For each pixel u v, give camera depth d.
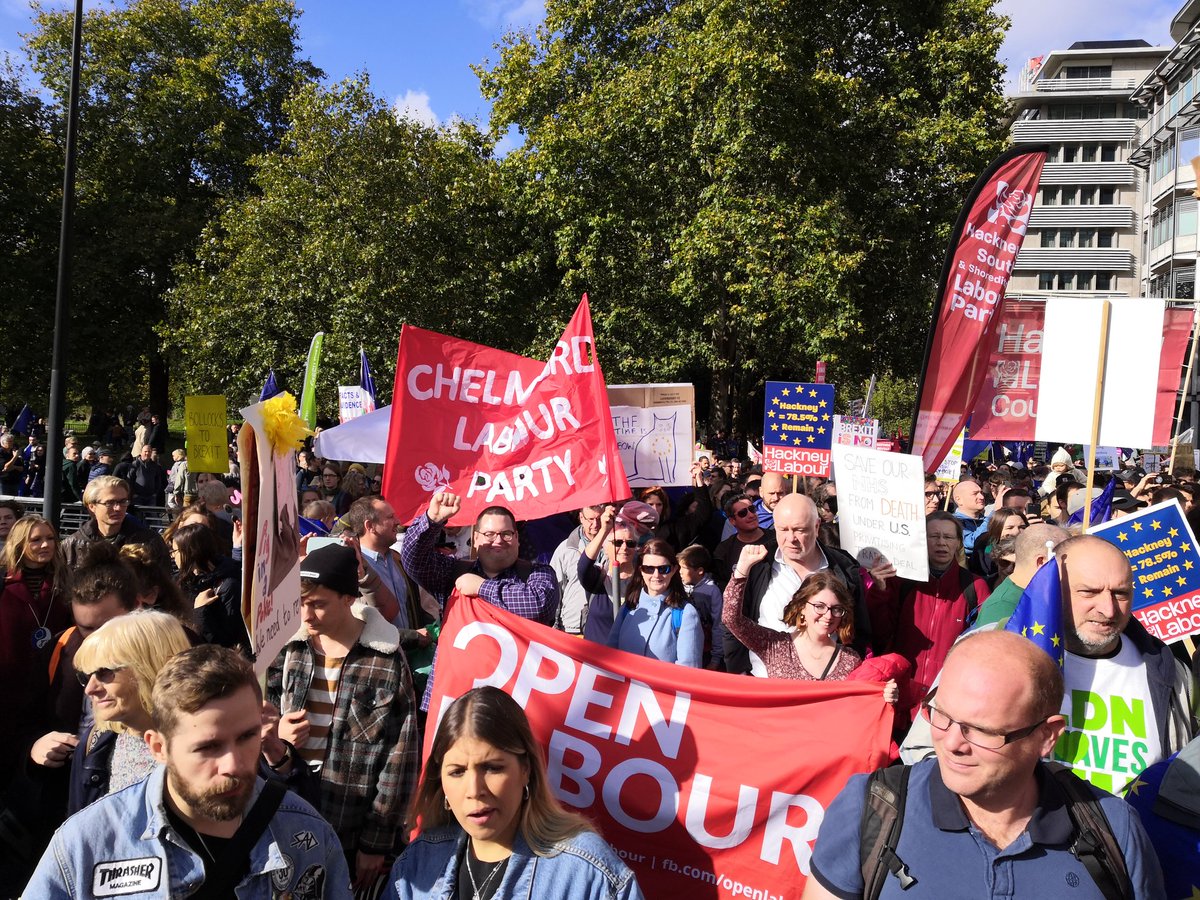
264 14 32.12
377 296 22.31
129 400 36.69
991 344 7.16
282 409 3.21
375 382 22.89
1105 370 4.57
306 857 2.39
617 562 5.28
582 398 5.54
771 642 4.27
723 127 20.86
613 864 2.43
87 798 2.83
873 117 22.17
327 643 3.62
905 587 5.19
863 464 5.17
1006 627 3.02
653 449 7.40
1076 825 2.08
